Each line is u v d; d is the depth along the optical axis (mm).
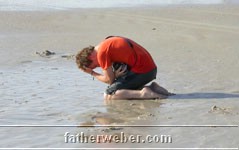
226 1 56750
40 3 56219
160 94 17375
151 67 17438
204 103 16500
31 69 22906
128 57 17031
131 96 17078
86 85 19500
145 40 31797
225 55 25953
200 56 25906
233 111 15422
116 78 17453
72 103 16797
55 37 33656
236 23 38656
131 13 45594
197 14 44625
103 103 16750
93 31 36469
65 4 55000
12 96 17844
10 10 49000
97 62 17344
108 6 52375
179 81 20031
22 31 36625
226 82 19688
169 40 31531
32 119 14961
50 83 19891
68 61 25031
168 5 53094
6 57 25922
